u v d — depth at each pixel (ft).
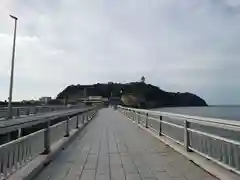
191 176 18.25
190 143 24.57
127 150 29.50
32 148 21.07
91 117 97.76
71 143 35.14
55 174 19.47
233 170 16.17
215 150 19.04
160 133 37.99
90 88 513.86
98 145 33.42
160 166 21.49
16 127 41.93
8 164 15.81
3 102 147.95
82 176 18.88
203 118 19.42
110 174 19.38
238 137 15.94
